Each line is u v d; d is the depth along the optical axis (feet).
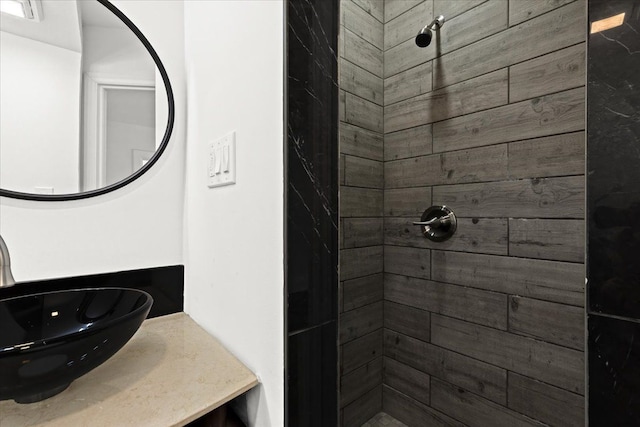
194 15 3.28
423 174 4.79
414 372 4.94
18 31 2.83
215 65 2.73
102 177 3.16
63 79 3.01
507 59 3.84
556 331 3.49
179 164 3.56
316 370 1.92
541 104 3.56
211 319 2.78
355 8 4.82
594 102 1.47
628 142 1.36
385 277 5.34
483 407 4.13
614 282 1.42
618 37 1.39
